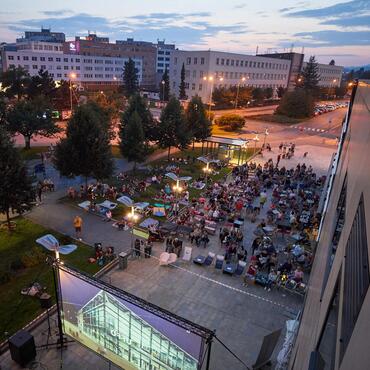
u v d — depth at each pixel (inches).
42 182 1264.8
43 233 940.0
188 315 677.9
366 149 197.9
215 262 866.1
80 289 509.0
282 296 752.3
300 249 887.7
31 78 3016.7
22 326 608.7
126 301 456.8
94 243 908.0
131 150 1449.3
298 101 3592.5
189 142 1758.1
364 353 93.0
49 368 544.4
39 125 1740.9
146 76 6599.4
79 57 5142.7
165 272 810.2
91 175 1203.9
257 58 4675.2
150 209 1112.2
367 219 144.7
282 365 538.9
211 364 568.1
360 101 388.8
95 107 1899.6
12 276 740.7
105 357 517.3
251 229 1066.1
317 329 233.5
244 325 662.5
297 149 2256.4
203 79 4183.1
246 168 1626.5
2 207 871.7
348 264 172.6
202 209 1174.3
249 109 4094.5
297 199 1318.9
